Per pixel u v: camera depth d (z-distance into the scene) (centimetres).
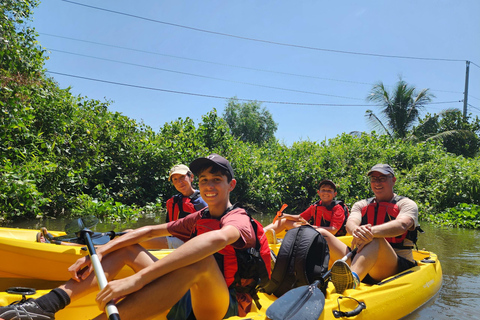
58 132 1011
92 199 972
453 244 728
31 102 978
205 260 227
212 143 1321
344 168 1364
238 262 251
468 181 1302
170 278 217
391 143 1670
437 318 351
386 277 378
